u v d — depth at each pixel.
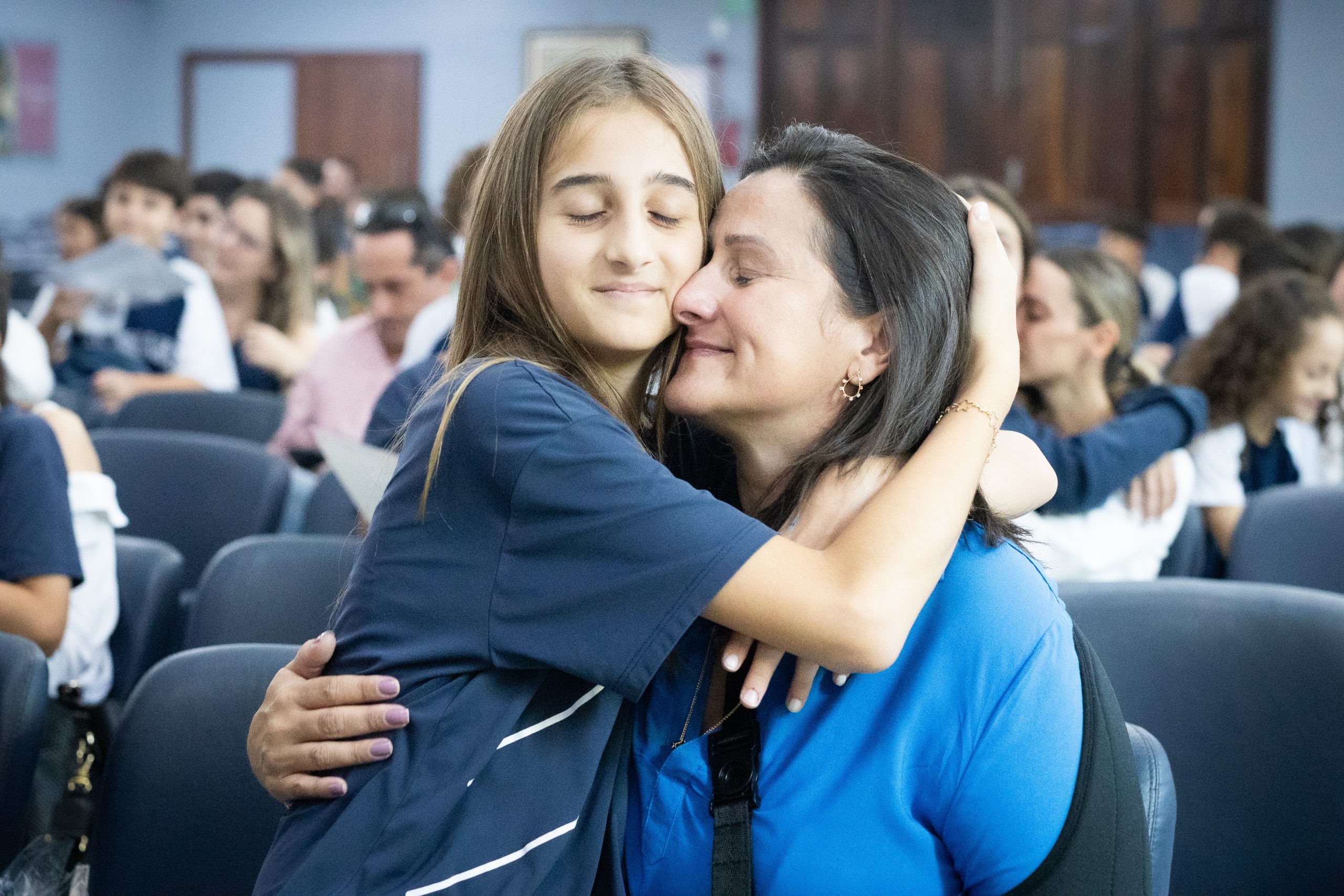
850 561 1.00
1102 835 1.06
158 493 2.91
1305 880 1.49
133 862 1.45
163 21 11.56
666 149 1.11
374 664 1.08
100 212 5.59
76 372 4.66
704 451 1.27
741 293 1.09
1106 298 2.30
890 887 1.07
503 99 11.00
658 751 1.12
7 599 1.91
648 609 1.01
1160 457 2.23
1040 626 1.08
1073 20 9.53
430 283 3.29
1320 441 3.08
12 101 10.96
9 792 1.55
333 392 3.45
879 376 1.11
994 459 1.24
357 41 11.23
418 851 1.03
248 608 1.95
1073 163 9.64
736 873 1.07
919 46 9.70
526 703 1.06
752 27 10.20
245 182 5.34
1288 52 9.33
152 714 1.48
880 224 1.08
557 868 1.07
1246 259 4.75
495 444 1.04
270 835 1.46
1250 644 1.54
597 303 1.10
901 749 1.07
